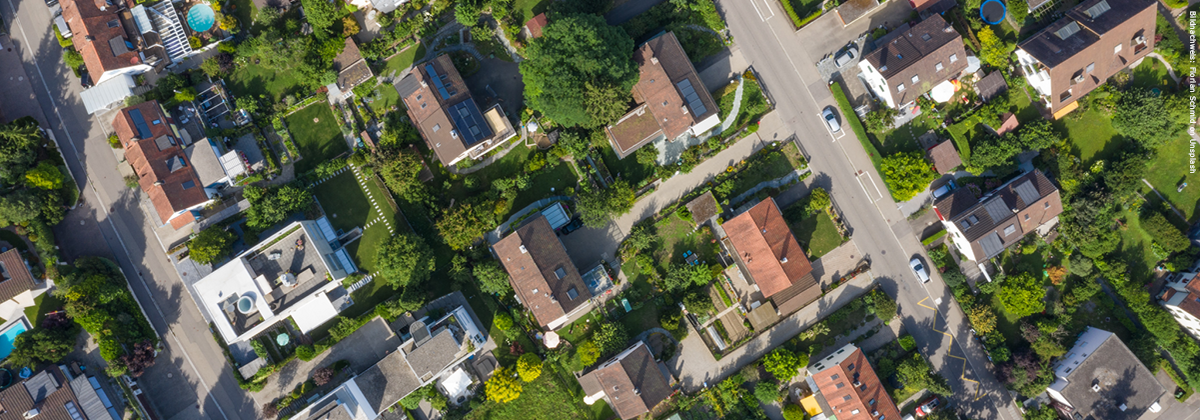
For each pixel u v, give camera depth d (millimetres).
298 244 64812
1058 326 71438
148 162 64750
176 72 70125
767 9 71438
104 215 70500
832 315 72375
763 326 72188
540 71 62656
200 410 71812
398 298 70688
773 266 68188
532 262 66375
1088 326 73625
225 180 68375
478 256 70312
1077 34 66000
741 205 72062
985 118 69312
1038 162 71188
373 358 71750
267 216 67312
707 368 73500
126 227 70688
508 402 73188
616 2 71188
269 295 63906
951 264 72562
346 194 71188
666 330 73125
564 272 67250
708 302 70375
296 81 70750
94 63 66125
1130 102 68000
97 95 68312
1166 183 70938
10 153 65812
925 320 73438
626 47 63750
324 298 68562
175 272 71125
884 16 71062
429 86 66188
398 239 66250
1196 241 69812
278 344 70750
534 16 70438
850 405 69375
